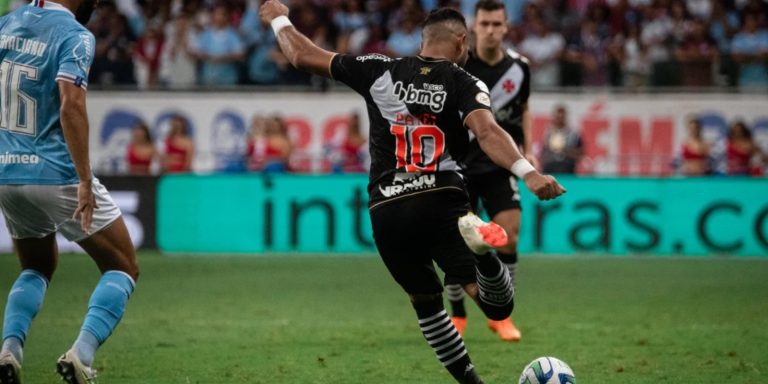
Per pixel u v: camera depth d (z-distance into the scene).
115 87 63.72
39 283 21.06
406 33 66.06
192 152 60.81
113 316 20.08
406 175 19.39
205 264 52.12
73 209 20.05
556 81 64.38
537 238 56.47
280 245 57.25
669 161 61.97
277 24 20.80
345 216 57.03
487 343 29.56
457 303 30.97
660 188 56.28
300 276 47.56
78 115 18.98
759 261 54.06
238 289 42.94
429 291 20.06
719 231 56.06
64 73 19.05
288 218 57.22
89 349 19.38
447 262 19.64
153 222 57.09
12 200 20.02
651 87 63.84
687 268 50.84
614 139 62.97
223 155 61.22
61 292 41.53
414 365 26.06
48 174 19.72
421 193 19.28
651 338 30.55
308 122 63.66
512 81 31.69
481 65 31.69
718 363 26.36
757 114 62.50
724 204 56.03
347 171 60.09
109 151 63.69
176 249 57.09
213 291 42.28
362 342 29.89
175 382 24.00
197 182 57.19
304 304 38.59
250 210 57.28
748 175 59.59
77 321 34.06
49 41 19.72
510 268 30.95
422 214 19.28
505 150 18.11
